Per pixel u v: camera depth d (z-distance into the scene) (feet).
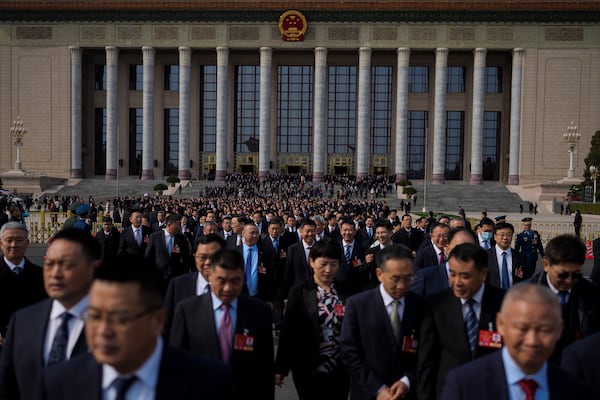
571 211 187.73
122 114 262.88
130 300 11.40
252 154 268.21
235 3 241.76
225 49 244.83
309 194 213.87
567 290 21.49
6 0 244.22
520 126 245.45
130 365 11.76
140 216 49.26
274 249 43.32
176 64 265.95
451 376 14.25
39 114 249.96
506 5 238.89
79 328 16.83
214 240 24.52
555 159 244.63
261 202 147.64
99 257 17.87
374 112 267.18
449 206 209.67
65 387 12.29
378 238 37.32
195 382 12.28
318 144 246.68
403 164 244.83
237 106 269.03
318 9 242.17
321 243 22.98
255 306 20.65
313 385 22.71
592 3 237.25
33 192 220.84
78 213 48.93
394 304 21.20
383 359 20.83
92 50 257.55
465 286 19.45
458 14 241.14
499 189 230.89
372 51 254.47
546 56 242.99
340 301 23.44
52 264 16.78
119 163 261.85
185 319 20.33
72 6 243.60
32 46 248.93
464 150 264.93
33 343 16.71
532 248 51.75
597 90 242.58
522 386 13.35
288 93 268.41
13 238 23.41
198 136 267.80
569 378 13.62
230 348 19.98
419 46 243.40
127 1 242.58
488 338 19.76
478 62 243.19
